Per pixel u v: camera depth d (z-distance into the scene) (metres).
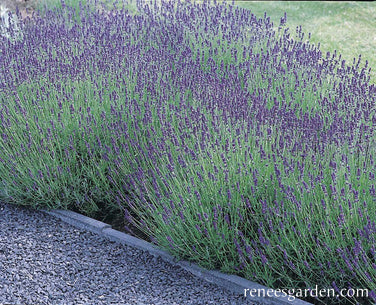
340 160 4.16
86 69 6.11
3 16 8.75
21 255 4.18
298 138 4.50
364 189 3.89
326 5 11.28
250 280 3.71
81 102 5.62
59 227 4.64
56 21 8.77
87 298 3.65
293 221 3.95
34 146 5.16
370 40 9.00
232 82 6.04
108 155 5.06
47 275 3.92
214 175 4.14
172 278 3.88
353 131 4.40
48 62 6.19
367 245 3.56
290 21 10.34
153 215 4.21
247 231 4.10
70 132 5.33
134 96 5.72
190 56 7.00
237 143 4.40
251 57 7.10
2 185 5.04
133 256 4.18
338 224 3.63
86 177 5.12
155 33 7.99
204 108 5.22
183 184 4.31
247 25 8.05
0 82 5.88
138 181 4.48
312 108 5.37
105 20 8.60
